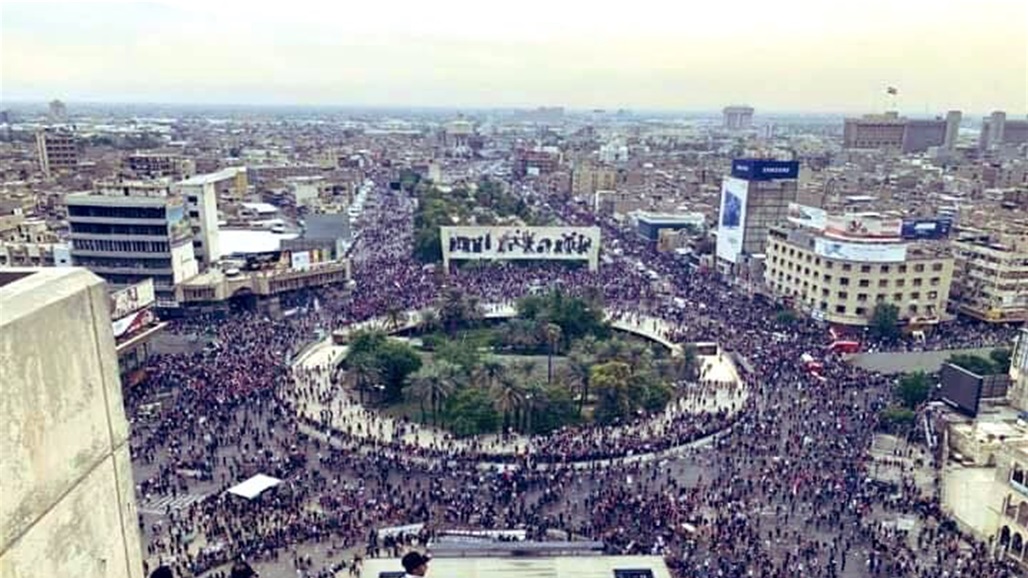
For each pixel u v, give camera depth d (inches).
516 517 2940.5
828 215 6186.0
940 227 6550.2
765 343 5157.5
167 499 3011.8
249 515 2893.7
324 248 6422.2
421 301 5949.8
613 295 6299.2
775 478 3282.5
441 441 3715.6
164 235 5354.3
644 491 3174.2
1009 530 2800.2
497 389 3887.8
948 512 3038.9
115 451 406.3
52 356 347.9
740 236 7057.1
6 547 313.7
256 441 3538.4
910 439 3730.3
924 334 5684.1
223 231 7647.6
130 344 4141.2
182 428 3641.7
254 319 5565.9
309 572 2559.1
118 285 4586.6
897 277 5634.8
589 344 4648.1
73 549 363.6
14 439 319.0
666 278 7130.9
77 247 5383.9
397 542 2726.4
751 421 3895.2
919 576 2620.6
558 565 2458.2
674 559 2640.3
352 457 3444.9
